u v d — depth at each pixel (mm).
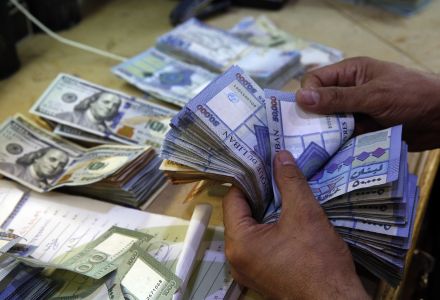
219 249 606
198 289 561
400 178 523
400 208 521
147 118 805
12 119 792
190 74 931
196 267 583
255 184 561
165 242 610
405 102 642
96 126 784
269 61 944
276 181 548
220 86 573
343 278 494
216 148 548
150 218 651
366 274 593
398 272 542
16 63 942
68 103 819
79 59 995
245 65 936
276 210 563
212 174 550
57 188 697
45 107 808
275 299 524
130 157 684
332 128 592
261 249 511
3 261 557
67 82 856
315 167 579
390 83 645
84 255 578
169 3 1217
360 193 525
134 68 938
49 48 1025
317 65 975
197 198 686
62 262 580
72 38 1061
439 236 1057
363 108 626
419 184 744
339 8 1214
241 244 521
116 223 646
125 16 1153
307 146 579
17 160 729
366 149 565
